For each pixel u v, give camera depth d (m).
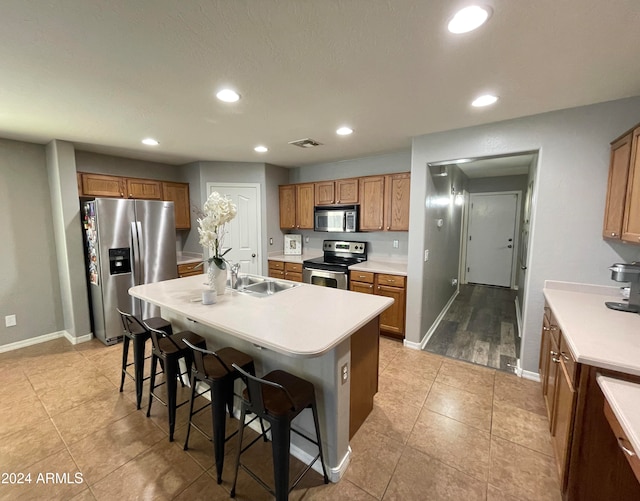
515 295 5.43
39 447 1.89
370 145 3.46
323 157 4.23
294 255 4.97
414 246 3.17
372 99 2.10
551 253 2.43
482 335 3.63
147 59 1.57
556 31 1.32
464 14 1.22
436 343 3.40
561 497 1.53
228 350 1.94
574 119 2.26
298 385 1.57
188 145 3.44
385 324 3.54
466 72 1.71
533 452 1.83
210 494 1.57
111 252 3.37
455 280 5.44
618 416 1.00
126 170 4.14
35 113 2.34
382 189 3.82
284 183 5.07
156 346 2.00
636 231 1.73
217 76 1.76
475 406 2.27
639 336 1.50
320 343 1.40
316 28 1.31
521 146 2.48
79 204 3.40
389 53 1.51
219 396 1.61
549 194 2.39
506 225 5.93
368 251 4.44
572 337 1.49
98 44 1.42
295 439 1.84
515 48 1.46
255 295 2.29
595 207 2.25
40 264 3.45
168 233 3.87
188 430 1.85
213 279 2.28
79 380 2.67
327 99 2.11
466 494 1.56
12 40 1.38
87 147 3.51
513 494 1.56
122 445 1.91
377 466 1.74
